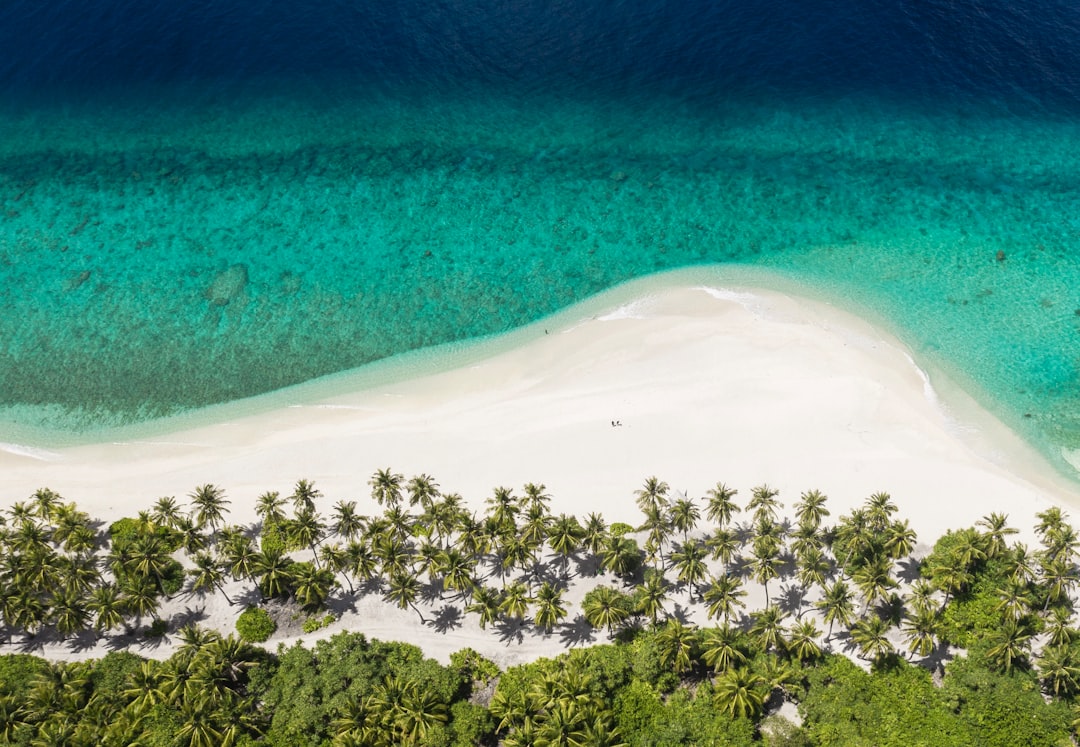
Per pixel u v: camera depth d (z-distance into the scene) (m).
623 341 114.06
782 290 121.06
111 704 77.31
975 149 143.00
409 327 117.50
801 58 159.88
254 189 139.25
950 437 101.75
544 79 157.88
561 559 91.94
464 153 145.12
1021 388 107.44
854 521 84.88
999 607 80.75
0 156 146.75
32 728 74.75
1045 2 169.50
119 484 99.69
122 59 164.00
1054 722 74.31
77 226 133.38
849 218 131.75
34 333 117.81
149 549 84.88
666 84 156.00
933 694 77.69
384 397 108.69
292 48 165.62
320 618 87.31
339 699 77.44
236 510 96.50
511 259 126.69
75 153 147.12
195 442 104.50
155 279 124.69
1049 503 94.56
